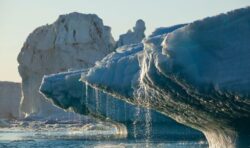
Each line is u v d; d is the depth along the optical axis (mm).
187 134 133500
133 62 82188
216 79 50469
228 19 50531
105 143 124938
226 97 52031
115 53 90438
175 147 102938
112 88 82188
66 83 136625
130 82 80125
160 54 53750
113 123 151500
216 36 50906
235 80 49594
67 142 138375
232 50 50469
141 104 80562
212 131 69125
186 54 51875
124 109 140375
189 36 52219
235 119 58438
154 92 67375
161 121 134500
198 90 51875
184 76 51875
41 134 195625
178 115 72188
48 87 136750
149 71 58469
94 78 84000
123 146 111312
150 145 109812
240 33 50156
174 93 60625
